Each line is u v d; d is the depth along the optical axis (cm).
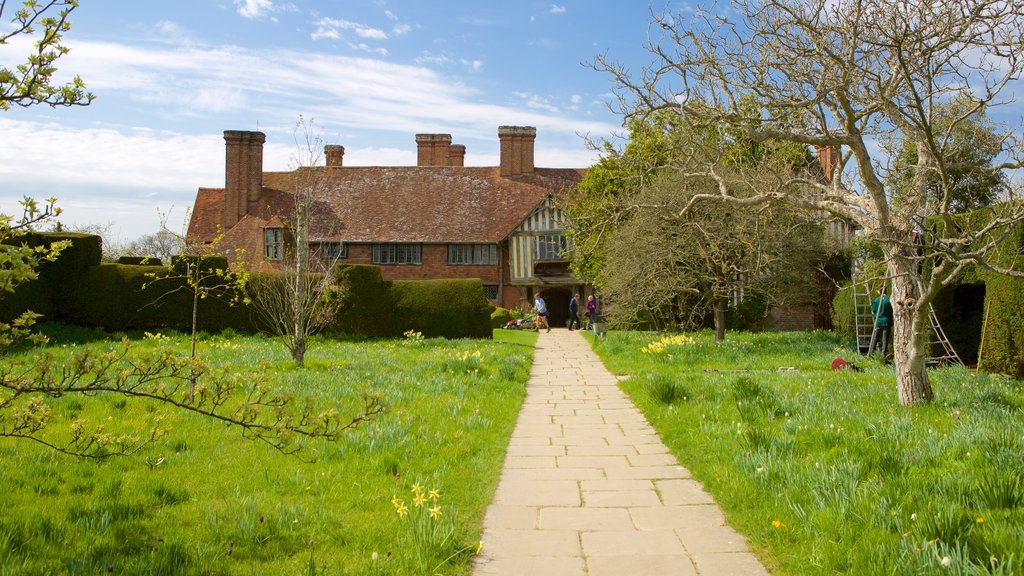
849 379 1212
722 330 2153
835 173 1079
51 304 2147
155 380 543
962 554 394
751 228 1922
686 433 851
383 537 502
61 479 630
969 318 1755
